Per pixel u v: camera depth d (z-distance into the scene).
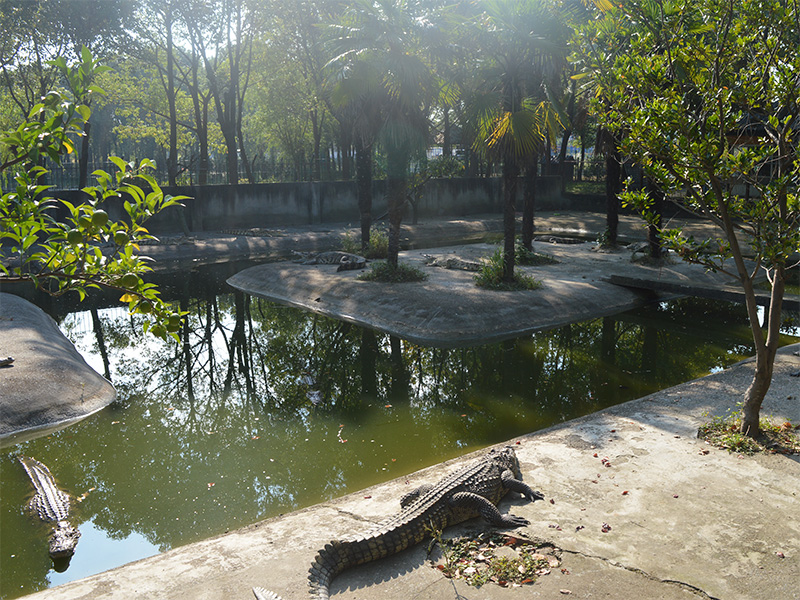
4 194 2.74
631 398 12.01
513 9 15.05
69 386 12.21
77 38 29.36
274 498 8.51
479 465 6.98
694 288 17.56
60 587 5.67
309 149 52.00
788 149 7.73
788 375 11.01
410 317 16.77
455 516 6.36
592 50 8.30
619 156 24.14
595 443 8.38
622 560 5.72
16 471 9.41
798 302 16.06
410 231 34.00
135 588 5.55
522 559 5.75
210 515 8.07
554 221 37.62
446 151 39.94
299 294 20.20
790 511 6.53
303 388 13.28
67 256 2.92
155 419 11.64
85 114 2.78
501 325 16.28
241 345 16.38
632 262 22.83
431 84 17.39
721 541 6.00
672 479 7.28
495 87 17.03
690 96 9.14
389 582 5.48
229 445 10.41
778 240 7.32
